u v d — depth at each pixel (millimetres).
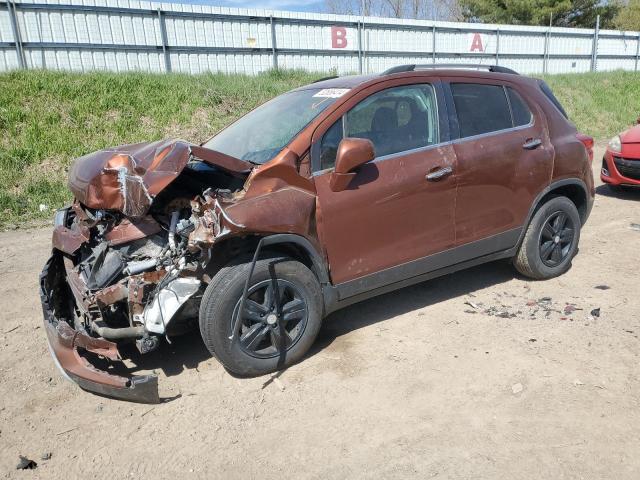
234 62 17547
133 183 3285
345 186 3693
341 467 2814
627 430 2961
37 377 3814
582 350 3797
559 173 4785
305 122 3855
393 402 3330
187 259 3443
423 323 4336
